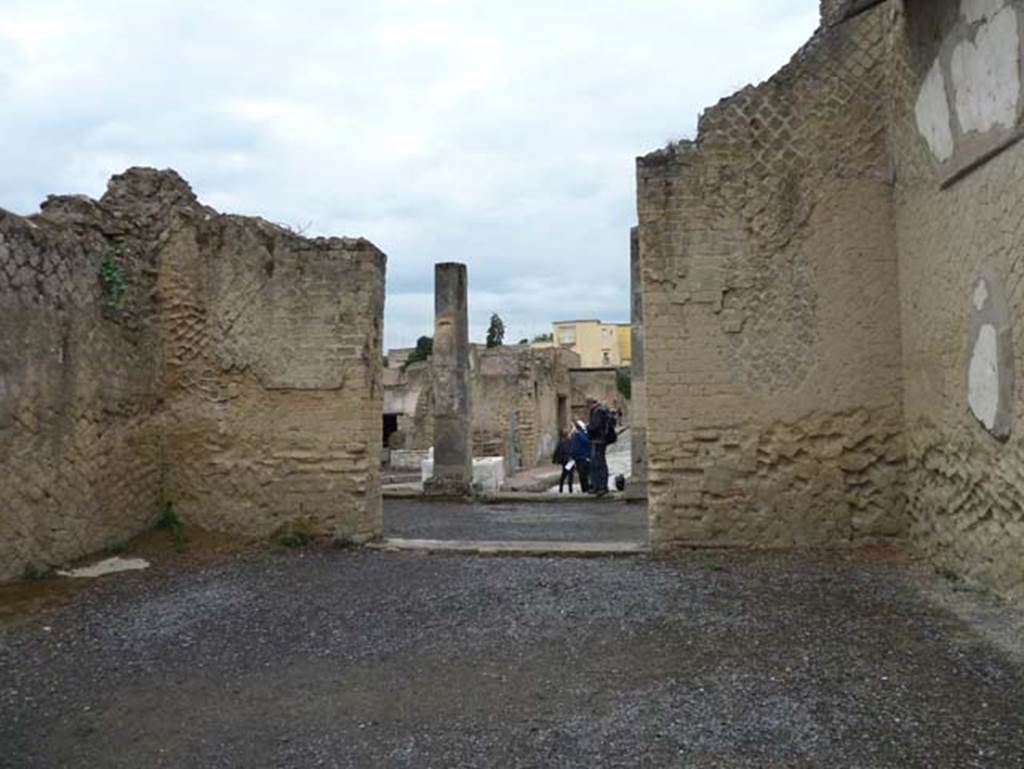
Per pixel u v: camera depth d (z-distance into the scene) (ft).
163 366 26.23
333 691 13.34
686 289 23.95
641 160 24.29
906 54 21.36
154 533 25.34
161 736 11.66
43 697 13.16
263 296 25.93
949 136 18.95
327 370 25.64
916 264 21.45
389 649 15.46
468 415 46.55
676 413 23.91
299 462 25.67
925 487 21.44
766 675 13.48
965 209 18.38
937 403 20.44
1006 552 17.20
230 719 12.24
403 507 41.88
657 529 23.93
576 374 113.19
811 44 23.75
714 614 17.17
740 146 23.91
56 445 21.47
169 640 16.11
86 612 18.10
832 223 23.41
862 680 13.04
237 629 16.83
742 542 23.62
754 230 23.75
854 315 23.26
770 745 10.87
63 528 21.75
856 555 22.38
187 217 26.25
